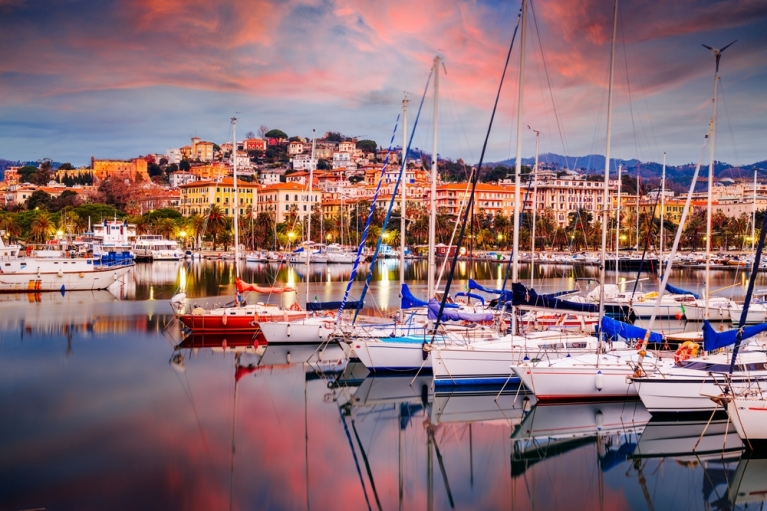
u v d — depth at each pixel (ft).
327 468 93.86
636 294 220.64
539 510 83.15
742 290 298.76
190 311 188.44
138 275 379.14
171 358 152.76
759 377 101.14
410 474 92.63
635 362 110.63
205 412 115.14
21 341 169.68
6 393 122.72
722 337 100.53
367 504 84.02
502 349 123.44
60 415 111.04
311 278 372.58
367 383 133.28
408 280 359.87
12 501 80.33
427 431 108.27
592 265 476.95
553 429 108.06
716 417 104.99
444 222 625.41
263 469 92.58
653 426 105.81
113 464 92.02
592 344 126.62
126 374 137.80
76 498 81.56
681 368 107.96
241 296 213.66
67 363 146.41
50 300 251.60
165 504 81.00
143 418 110.93
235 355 156.15
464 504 84.69
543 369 112.06
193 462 93.97
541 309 125.80
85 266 288.71
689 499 85.87
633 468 94.27
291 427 109.09
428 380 134.82
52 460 92.68
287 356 156.15
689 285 328.90
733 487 88.74
